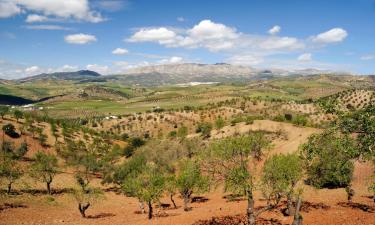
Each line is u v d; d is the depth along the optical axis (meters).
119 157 138.75
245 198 55.47
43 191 79.00
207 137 137.12
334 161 23.50
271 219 36.50
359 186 52.16
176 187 57.19
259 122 130.50
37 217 54.47
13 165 72.88
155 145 107.25
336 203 41.88
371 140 17.86
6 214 54.34
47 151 138.75
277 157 29.00
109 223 49.19
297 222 29.80
